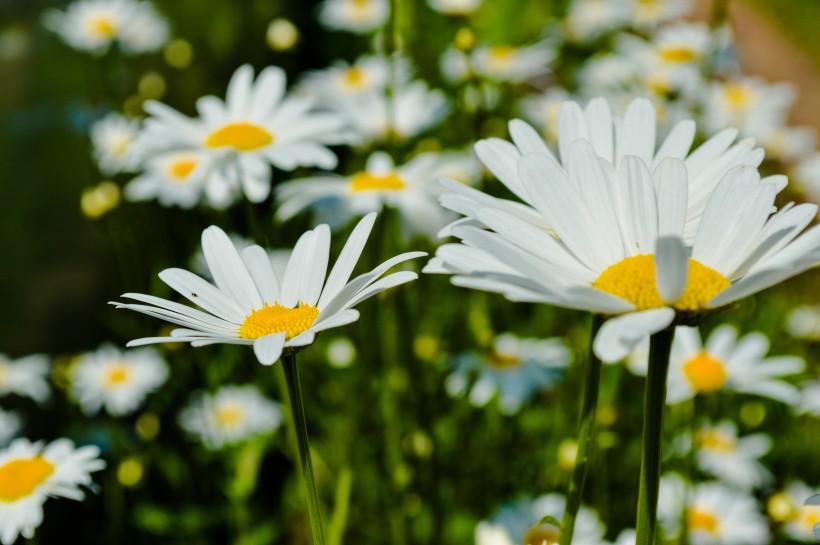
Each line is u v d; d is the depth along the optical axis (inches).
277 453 37.6
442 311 36.0
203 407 35.2
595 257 23.7
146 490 35.5
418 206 33.3
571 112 26.5
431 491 32.1
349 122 36.6
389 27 32.7
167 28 42.1
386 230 33.2
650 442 21.3
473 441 34.6
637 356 32.7
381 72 39.0
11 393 36.4
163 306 25.9
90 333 37.9
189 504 35.4
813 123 60.6
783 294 41.4
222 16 45.8
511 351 34.2
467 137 37.9
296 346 23.2
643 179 23.3
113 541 34.7
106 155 37.9
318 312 25.7
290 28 38.1
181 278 26.3
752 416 36.1
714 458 33.7
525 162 24.3
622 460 34.2
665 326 19.2
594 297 19.9
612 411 32.7
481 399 33.5
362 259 34.5
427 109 37.4
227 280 26.4
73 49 42.8
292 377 23.4
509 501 30.8
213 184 32.6
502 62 40.0
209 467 36.0
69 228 39.2
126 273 37.2
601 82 41.5
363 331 32.4
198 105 32.9
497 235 23.4
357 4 43.6
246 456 34.2
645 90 39.4
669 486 32.5
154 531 34.5
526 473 34.3
